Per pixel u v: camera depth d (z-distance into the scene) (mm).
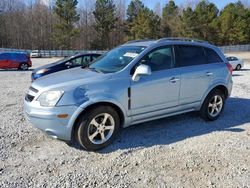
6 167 4008
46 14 70438
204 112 5992
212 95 6023
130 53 5219
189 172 3926
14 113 6633
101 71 4984
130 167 4051
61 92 4309
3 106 7348
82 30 70062
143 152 4531
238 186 3596
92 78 4613
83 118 4410
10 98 8461
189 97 5625
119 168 4020
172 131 5473
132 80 4809
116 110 4770
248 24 71938
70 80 4559
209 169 4008
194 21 65875
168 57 5383
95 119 4527
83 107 4355
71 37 60562
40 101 4367
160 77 5125
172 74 5297
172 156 4395
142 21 65188
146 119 5141
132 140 5004
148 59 5113
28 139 4992
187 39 5891
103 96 4492
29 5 72562
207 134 5336
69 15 59031
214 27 68562
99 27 66312
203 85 5812
